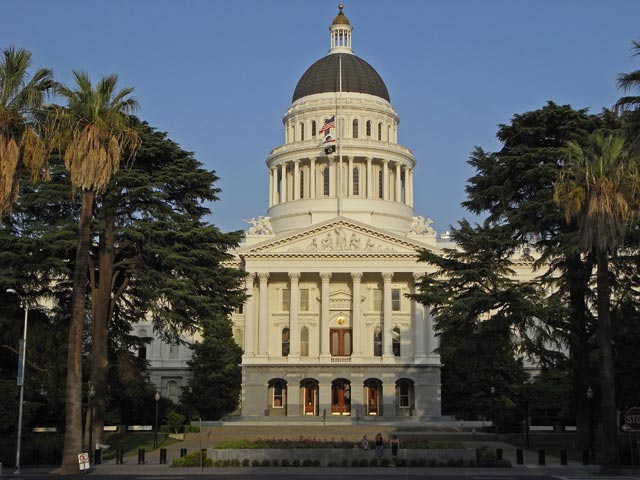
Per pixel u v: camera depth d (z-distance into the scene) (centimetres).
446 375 10406
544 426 8544
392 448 5094
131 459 5672
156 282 5656
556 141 6125
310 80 13850
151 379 11812
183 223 5791
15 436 5556
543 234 5897
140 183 5650
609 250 4634
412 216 13275
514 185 6003
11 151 3828
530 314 5472
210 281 5834
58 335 5759
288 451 5066
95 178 4209
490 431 8250
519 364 9494
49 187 5484
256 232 11488
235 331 11625
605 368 4575
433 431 8256
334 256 10688
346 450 5069
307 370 10425
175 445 6794
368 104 13475
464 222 6150
